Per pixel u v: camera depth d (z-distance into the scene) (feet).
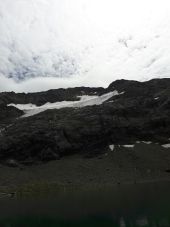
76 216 327.26
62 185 641.81
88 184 640.99
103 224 279.90
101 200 410.93
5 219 352.08
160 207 324.19
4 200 531.91
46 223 309.83
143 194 425.28
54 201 453.17
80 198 455.63
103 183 641.40
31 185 654.53
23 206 434.71
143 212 308.60
